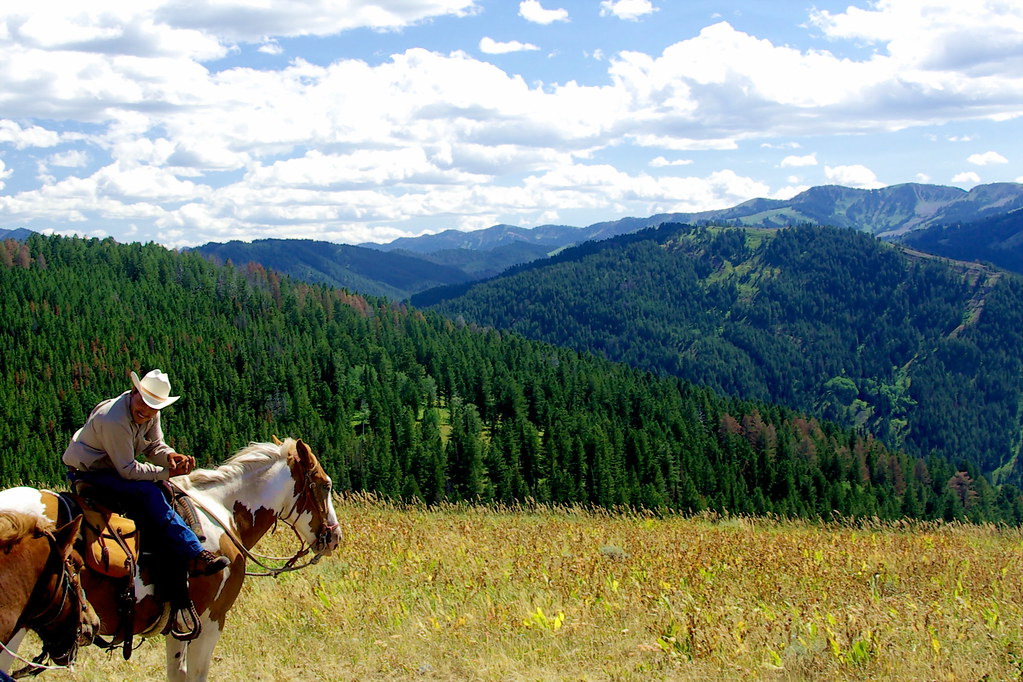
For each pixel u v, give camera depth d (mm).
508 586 9914
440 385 154375
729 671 7387
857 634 7992
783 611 8883
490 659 7629
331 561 10828
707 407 142000
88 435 5551
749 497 94812
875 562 12016
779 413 140125
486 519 16031
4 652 4574
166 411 114938
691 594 9797
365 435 110688
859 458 118062
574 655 7805
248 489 6676
